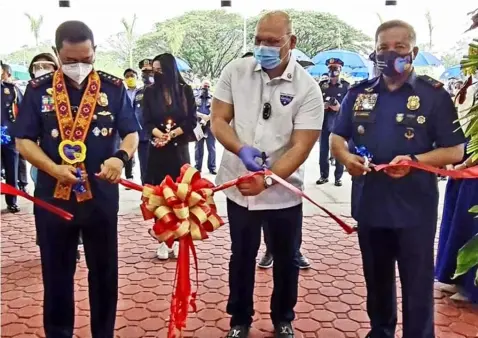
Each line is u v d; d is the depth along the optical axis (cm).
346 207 526
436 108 191
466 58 157
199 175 169
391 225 199
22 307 281
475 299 278
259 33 204
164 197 161
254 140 216
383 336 221
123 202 541
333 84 616
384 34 190
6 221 466
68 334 211
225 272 337
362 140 203
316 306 285
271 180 192
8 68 450
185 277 162
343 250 386
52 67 336
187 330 255
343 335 253
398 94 197
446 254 293
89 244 204
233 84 219
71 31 183
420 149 195
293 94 213
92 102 192
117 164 184
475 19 148
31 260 359
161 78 342
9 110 438
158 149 341
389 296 220
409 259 202
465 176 175
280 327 241
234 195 225
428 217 199
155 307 281
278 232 230
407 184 197
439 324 262
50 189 194
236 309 240
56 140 191
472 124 154
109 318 212
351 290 308
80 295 296
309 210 510
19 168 536
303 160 211
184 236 160
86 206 194
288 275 236
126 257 364
